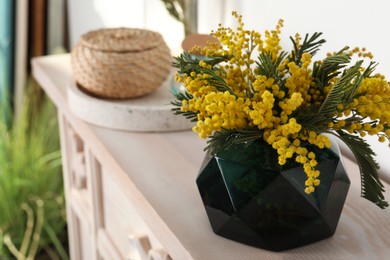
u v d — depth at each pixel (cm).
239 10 125
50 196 195
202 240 86
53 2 205
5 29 202
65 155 144
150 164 102
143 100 117
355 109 80
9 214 190
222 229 86
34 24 204
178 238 86
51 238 186
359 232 88
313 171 76
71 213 147
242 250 84
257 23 121
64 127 140
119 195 114
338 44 104
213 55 85
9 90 210
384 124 81
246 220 83
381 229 89
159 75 117
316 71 82
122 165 102
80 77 116
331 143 84
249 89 84
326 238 87
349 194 96
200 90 81
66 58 142
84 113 115
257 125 81
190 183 97
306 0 108
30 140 202
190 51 88
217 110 78
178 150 107
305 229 83
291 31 113
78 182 136
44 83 134
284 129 77
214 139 81
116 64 113
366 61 101
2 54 204
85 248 145
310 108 80
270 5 116
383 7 96
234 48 84
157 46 117
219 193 84
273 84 81
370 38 99
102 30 123
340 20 103
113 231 121
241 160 82
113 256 121
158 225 90
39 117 210
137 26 161
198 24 138
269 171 81
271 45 85
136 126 112
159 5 149
